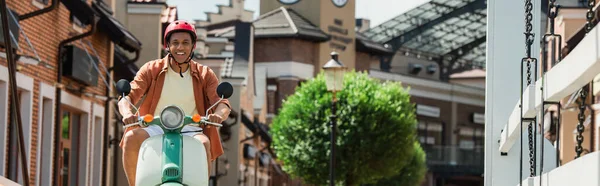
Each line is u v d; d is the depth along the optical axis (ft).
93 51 89.15
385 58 321.93
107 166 94.84
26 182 48.44
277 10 279.90
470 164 305.12
